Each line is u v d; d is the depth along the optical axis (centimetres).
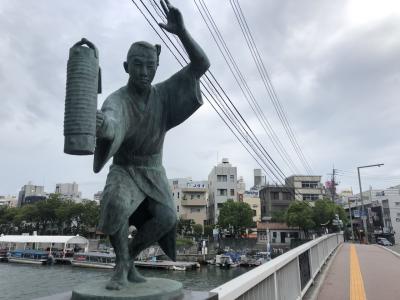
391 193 7912
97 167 242
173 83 306
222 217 5866
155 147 288
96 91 208
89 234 7100
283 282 639
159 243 296
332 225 5603
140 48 274
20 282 3791
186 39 287
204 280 3834
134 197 267
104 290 234
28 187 10581
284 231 6538
